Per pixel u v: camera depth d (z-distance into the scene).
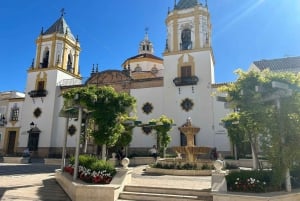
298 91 9.66
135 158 25.08
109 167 11.25
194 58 30.31
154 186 10.45
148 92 31.72
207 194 9.41
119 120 13.52
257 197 7.71
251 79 10.68
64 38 38.88
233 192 8.37
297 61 29.95
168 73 30.86
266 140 9.77
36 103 36.59
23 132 36.12
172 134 28.67
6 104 39.78
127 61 42.66
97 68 35.91
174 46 31.56
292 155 9.03
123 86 32.88
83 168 11.59
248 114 10.79
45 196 10.72
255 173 9.45
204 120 28.05
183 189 9.80
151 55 43.47
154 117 30.62
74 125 34.22
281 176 9.04
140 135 30.36
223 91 12.02
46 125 35.09
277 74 10.30
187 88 29.61
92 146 30.27
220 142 26.97
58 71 37.09
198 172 15.79
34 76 37.78
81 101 12.05
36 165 23.39
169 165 17.03
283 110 9.55
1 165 22.91
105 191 9.55
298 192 8.64
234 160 22.19
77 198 9.78
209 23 32.69
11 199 10.04
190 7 32.31
